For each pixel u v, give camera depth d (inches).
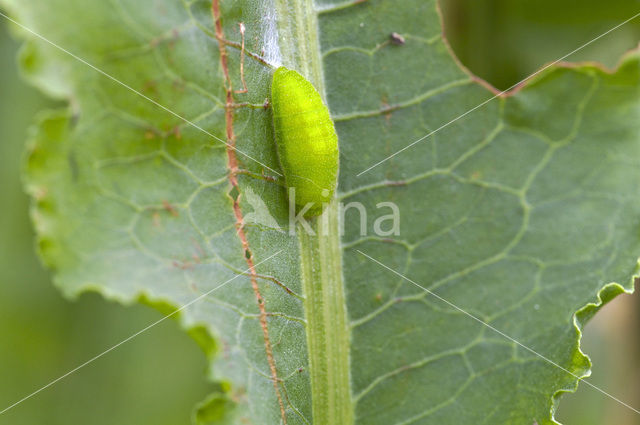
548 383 6.4
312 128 6.3
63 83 5.8
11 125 7.1
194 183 6.1
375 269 6.5
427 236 6.6
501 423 6.5
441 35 6.7
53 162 5.8
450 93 6.7
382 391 6.5
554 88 6.7
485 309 6.6
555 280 6.6
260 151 6.3
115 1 5.9
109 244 5.9
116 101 5.9
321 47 6.5
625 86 6.7
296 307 6.4
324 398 6.5
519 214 6.7
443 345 6.6
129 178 6.0
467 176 6.7
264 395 6.2
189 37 6.1
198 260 6.1
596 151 6.7
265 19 6.4
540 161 6.7
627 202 6.7
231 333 6.1
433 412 6.5
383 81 6.6
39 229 5.8
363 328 6.5
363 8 6.6
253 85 6.3
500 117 6.7
